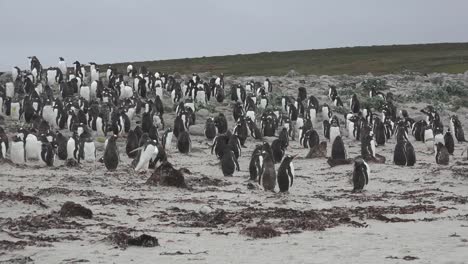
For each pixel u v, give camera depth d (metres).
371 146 36.81
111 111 48.69
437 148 34.47
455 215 19.69
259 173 25.44
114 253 13.70
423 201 22.98
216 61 118.50
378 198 23.86
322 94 67.19
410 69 99.81
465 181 28.31
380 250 13.84
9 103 47.75
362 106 62.22
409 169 32.38
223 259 13.12
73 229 16.52
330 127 46.66
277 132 50.34
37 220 17.27
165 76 66.81
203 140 44.91
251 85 65.50
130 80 67.12
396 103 65.56
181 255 13.53
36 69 62.34
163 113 53.00
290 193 24.75
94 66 64.62
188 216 19.16
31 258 13.12
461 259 12.61
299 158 38.22
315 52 128.75
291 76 80.88
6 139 34.44
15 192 21.81
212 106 56.66
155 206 21.08
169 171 25.56
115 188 24.70
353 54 124.12
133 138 35.88
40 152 31.77
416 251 13.59
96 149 38.28
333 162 34.38
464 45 130.50
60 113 45.84
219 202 22.11
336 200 23.50
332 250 13.97
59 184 25.14
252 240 15.44
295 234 16.28
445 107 64.00
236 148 35.22
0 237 15.12
